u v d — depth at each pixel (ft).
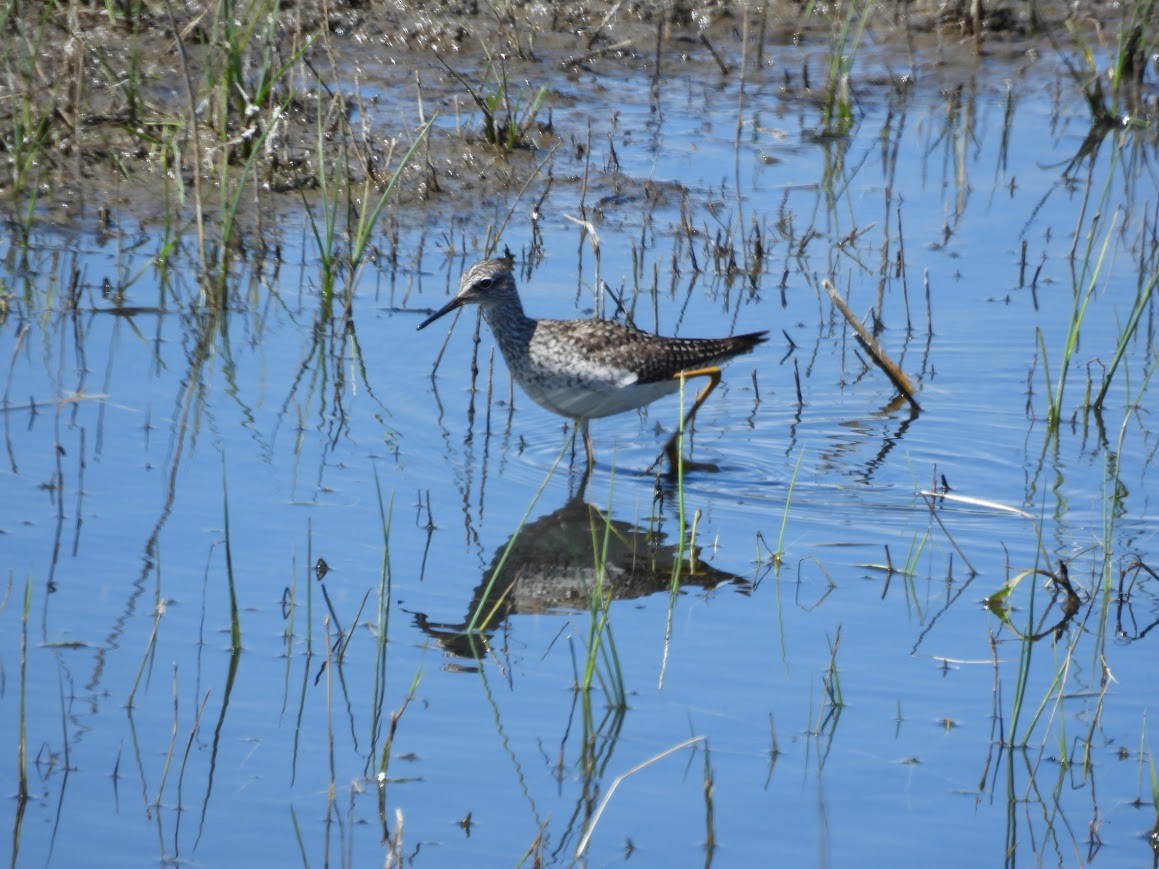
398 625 32.53
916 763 28.32
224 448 39.96
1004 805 27.22
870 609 33.86
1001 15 74.08
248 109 54.85
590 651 28.58
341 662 30.96
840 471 41.14
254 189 52.60
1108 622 33.47
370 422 42.37
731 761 28.22
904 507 39.06
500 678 30.73
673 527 37.78
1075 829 26.66
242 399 42.88
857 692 30.50
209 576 33.83
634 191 57.72
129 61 58.70
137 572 33.76
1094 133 64.54
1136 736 29.32
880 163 61.46
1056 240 55.16
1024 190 59.16
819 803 27.12
